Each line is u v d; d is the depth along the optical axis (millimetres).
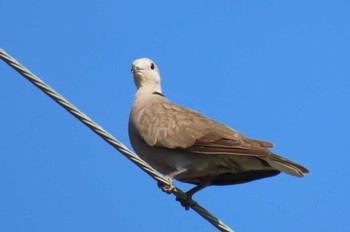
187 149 13688
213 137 13602
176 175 13867
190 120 14039
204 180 14195
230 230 12312
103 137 11250
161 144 13914
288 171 12969
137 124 14438
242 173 14164
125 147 11445
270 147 13359
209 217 12234
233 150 13273
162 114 14367
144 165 11828
